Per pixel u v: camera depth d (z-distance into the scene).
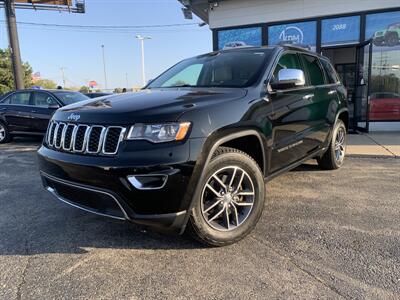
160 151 2.61
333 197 4.36
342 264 2.79
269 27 10.84
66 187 3.01
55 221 3.77
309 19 10.43
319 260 2.85
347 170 5.67
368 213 3.81
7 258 2.99
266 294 2.43
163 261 2.90
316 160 5.85
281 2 10.59
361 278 2.59
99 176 2.69
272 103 3.55
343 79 12.38
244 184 3.23
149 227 2.72
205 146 2.76
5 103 9.57
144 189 2.61
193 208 2.80
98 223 3.69
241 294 2.44
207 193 2.99
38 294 2.48
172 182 2.62
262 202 3.29
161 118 2.67
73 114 3.07
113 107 2.96
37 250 3.12
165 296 2.44
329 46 10.37
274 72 3.81
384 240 3.17
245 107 3.17
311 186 4.82
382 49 9.92
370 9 9.83
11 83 36.88
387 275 2.62
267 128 3.43
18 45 15.16
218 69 3.99
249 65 3.86
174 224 2.71
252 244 3.14
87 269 2.80
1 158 7.33
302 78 3.60
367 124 9.66
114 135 2.73
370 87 9.85
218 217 3.09
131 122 2.69
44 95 9.27
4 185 5.21
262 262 2.84
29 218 3.87
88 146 2.83
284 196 4.42
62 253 3.07
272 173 3.68
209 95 3.18
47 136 3.37
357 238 3.22
